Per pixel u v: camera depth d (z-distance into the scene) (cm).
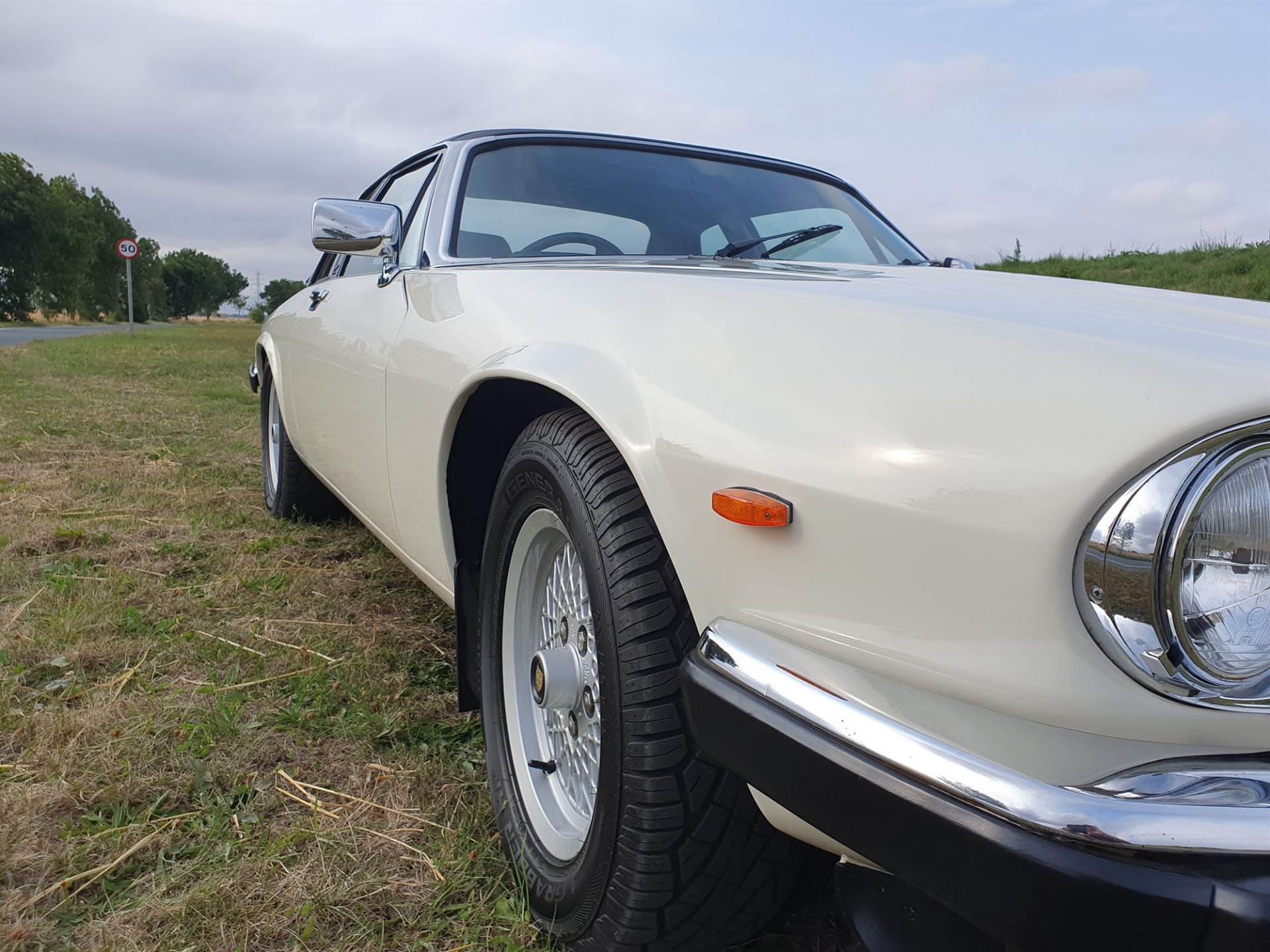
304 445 325
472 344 168
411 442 193
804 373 107
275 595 288
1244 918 71
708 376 117
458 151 243
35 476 445
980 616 88
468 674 182
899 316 108
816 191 268
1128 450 83
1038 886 76
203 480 462
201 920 140
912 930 103
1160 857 74
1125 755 82
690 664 111
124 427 627
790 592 101
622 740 121
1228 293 992
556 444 140
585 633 148
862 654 95
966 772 82
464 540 187
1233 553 82
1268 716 83
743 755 103
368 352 228
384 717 208
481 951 138
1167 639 82
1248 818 75
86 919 141
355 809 172
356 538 364
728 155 267
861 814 90
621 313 139
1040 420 88
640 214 237
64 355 1339
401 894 149
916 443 93
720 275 146
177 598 280
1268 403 82
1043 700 85
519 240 225
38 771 177
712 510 109
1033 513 85
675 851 119
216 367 1264
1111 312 115
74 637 242
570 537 135
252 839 161
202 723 199
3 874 148
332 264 366
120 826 162
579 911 131
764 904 126
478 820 170
